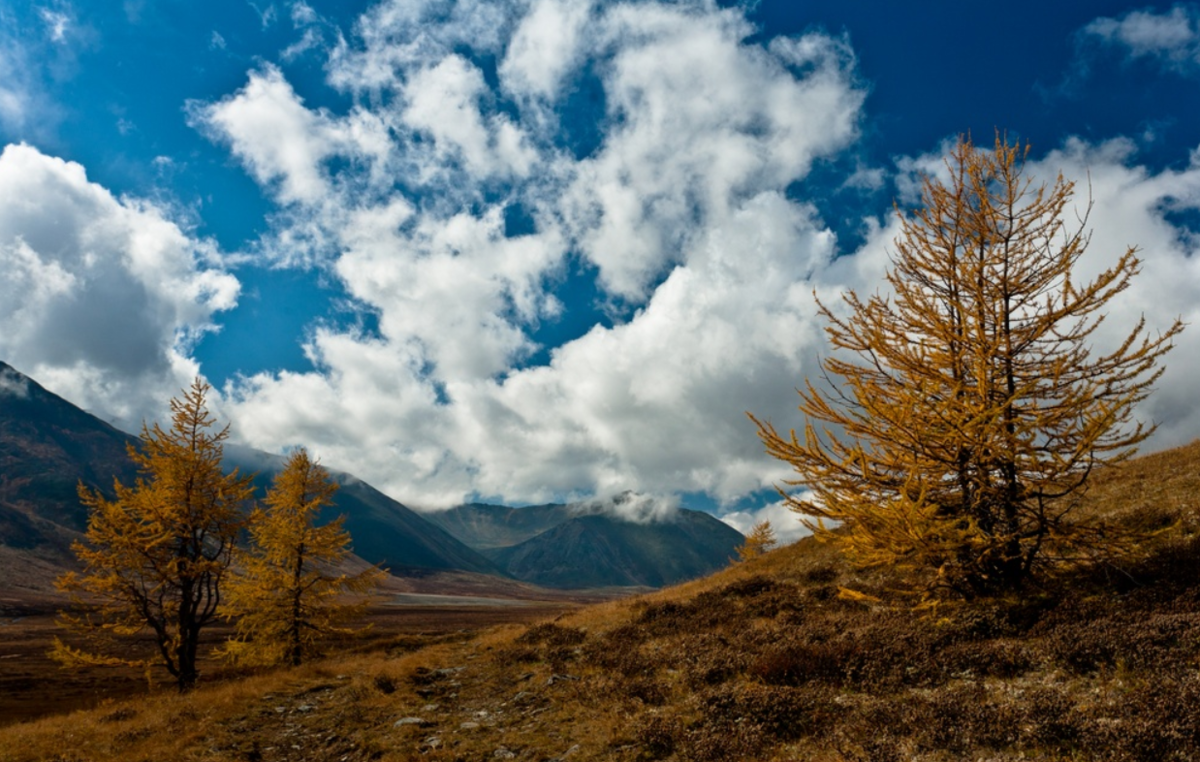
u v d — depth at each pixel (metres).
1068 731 6.32
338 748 10.74
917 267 12.67
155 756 10.88
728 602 18.73
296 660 26.09
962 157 12.67
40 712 40.09
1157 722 5.95
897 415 11.26
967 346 11.68
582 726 10.03
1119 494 17.23
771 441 12.55
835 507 11.84
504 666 15.70
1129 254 10.60
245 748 11.24
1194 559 10.85
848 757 6.83
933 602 11.87
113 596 22.08
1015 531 11.44
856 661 10.30
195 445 23.86
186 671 22.53
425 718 11.95
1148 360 10.21
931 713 7.42
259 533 26.50
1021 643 9.69
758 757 7.60
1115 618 9.43
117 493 22.88
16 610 138.00
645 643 15.74
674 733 8.57
